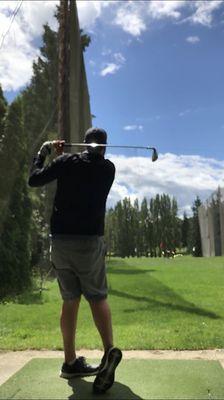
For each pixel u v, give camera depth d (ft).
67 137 43.04
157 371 14.30
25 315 24.85
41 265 44.01
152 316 24.16
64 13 43.39
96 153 13.50
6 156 34.71
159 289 34.63
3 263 33.96
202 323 22.22
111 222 191.93
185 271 51.67
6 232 34.30
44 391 12.68
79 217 12.93
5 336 20.06
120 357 12.34
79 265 12.95
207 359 15.87
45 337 19.60
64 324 13.43
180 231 210.38
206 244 146.51
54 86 55.62
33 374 14.20
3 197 34.24
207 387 12.83
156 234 195.52
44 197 46.26
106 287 13.35
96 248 13.01
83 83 46.47
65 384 13.19
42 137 51.98
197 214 168.55
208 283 38.70
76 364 13.67
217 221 130.93
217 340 18.57
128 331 20.47
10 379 13.76
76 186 13.05
